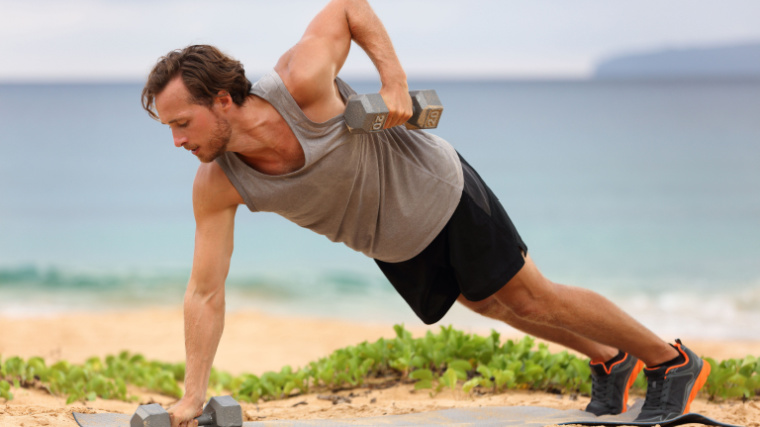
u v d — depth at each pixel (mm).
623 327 4156
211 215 3770
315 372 6156
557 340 4555
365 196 3781
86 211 32625
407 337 6543
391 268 4223
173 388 6391
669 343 4359
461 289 4043
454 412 4559
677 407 4207
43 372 5984
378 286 18375
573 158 48656
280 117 3594
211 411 3715
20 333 11547
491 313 4387
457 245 3945
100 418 4141
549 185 37875
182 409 3605
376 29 3748
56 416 4133
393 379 6121
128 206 33938
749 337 12695
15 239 26359
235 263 21281
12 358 6066
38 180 41594
